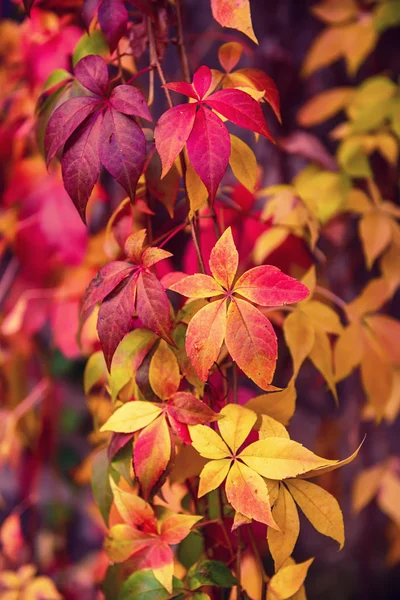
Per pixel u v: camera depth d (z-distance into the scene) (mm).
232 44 1273
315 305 1398
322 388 2029
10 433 1914
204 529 1288
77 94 1293
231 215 1552
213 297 1192
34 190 1754
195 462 1239
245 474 1135
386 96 1818
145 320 1138
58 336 1752
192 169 1200
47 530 2178
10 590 1621
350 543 2242
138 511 1215
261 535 1459
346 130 1829
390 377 1531
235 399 1224
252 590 1595
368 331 1541
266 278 1129
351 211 1740
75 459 2139
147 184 1276
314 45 1889
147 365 1208
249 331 1117
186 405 1173
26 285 1843
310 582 2238
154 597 1190
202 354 1123
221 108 1155
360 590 2211
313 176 1832
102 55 1307
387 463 1937
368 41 1868
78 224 1731
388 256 1659
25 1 1246
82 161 1164
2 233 1821
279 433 1172
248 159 1252
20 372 1989
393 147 1793
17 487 2320
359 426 2023
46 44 1609
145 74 1707
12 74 1707
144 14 1287
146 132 1281
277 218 1529
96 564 2049
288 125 1988
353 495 1927
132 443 1254
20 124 1695
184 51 1290
